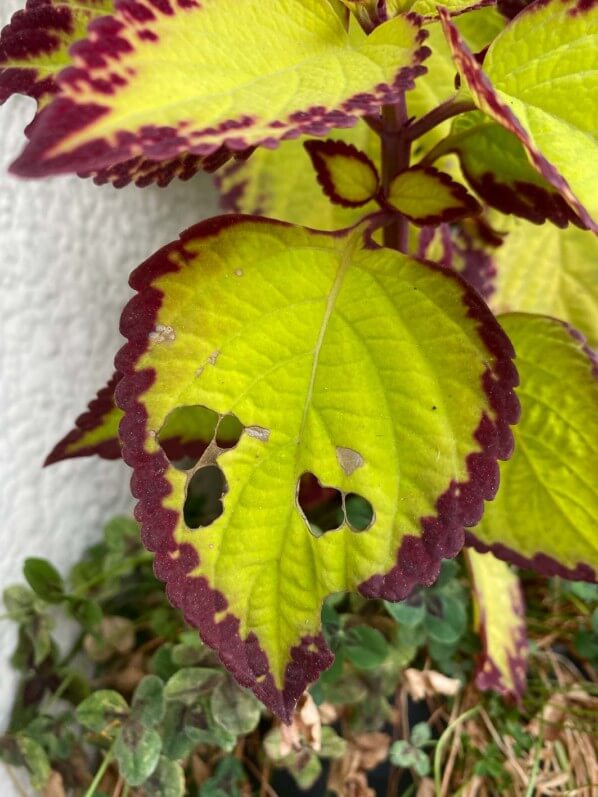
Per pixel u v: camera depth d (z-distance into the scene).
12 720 0.19
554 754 0.18
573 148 0.11
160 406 0.12
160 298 0.12
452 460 0.12
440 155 0.15
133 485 0.12
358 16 0.13
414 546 0.12
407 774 0.18
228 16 0.10
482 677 0.17
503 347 0.12
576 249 0.20
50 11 0.12
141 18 0.09
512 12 0.17
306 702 0.16
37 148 0.07
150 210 0.20
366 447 0.12
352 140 0.19
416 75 0.10
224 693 0.17
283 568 0.12
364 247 0.13
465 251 0.20
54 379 0.19
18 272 0.17
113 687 0.19
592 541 0.15
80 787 0.18
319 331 0.13
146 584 0.20
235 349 0.12
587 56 0.11
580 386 0.15
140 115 0.08
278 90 0.10
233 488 0.12
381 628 0.19
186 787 0.18
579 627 0.20
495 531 0.16
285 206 0.19
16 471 0.19
